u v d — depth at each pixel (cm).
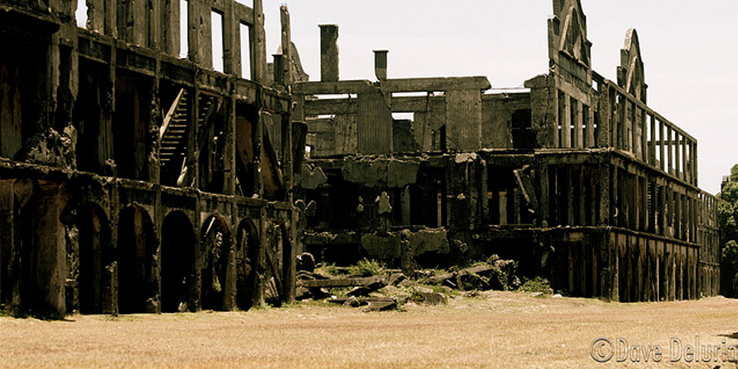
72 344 2286
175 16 3781
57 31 3019
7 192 2950
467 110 6819
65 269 3095
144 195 3447
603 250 5916
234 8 4075
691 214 8775
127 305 3566
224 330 2884
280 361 2067
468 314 4431
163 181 3891
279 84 7006
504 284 6041
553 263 6072
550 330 3086
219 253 4397
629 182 6744
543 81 6881
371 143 6869
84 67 3372
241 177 4362
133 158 3609
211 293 4159
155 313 3481
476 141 6788
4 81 2986
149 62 3522
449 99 6850
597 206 6384
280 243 4638
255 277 4125
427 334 2850
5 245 2939
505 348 2458
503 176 7194
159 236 3506
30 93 3038
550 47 6881
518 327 3216
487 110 7100
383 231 6588
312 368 1964
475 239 6475
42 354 2084
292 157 4644
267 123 6625
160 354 2158
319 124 7800
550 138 6844
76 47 3156
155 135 3541
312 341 2552
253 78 4219
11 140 2995
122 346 2292
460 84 6838
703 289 10131
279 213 4362
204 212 3775
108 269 3275
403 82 6894
